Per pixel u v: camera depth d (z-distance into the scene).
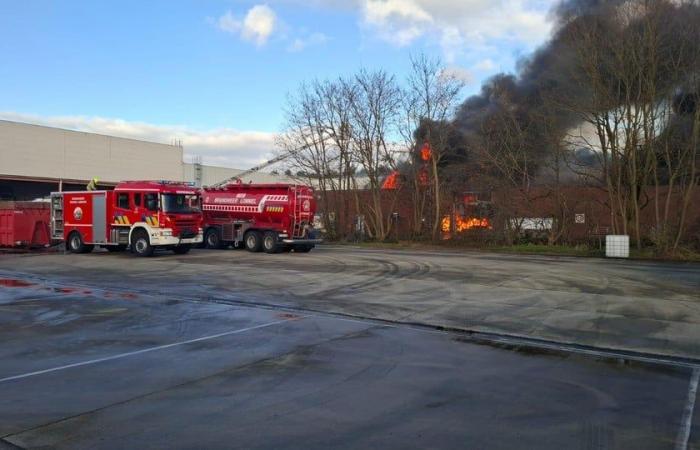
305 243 26.88
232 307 12.16
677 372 7.41
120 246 26.36
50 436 5.02
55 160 50.53
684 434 5.14
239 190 27.89
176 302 12.77
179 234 24.23
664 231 27.41
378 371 7.28
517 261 23.02
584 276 17.50
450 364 7.68
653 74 28.31
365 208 40.28
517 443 4.91
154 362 7.67
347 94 39.12
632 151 28.95
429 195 37.97
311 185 40.81
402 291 14.32
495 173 34.44
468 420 5.48
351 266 20.22
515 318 10.98
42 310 11.70
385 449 4.77
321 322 10.59
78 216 25.88
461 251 29.98
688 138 28.34
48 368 7.34
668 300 12.98
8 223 26.97
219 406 5.88
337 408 5.82
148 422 5.39
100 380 6.81
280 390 6.44
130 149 57.06
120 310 11.74
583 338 9.39
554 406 5.93
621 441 4.96
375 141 39.16
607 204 31.53
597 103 29.36
